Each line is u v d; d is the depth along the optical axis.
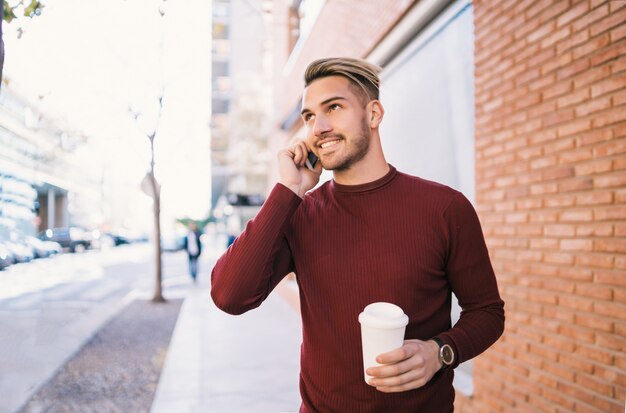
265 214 1.37
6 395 4.50
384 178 1.45
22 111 13.15
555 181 2.63
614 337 2.25
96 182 54.16
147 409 4.16
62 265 22.50
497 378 3.13
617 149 2.24
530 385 2.81
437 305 1.37
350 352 1.33
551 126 2.66
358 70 1.44
